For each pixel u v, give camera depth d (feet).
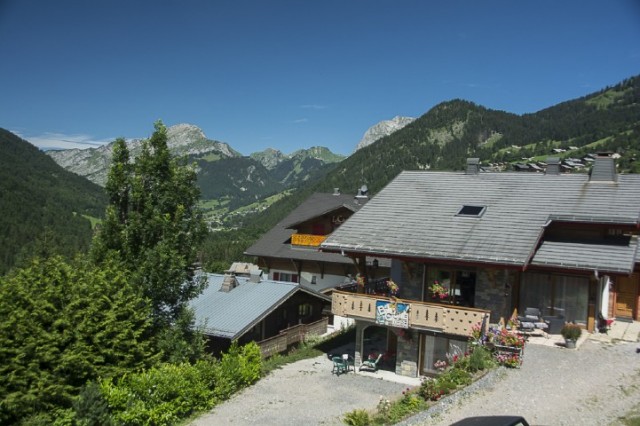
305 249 129.90
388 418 52.19
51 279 61.93
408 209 81.30
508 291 67.62
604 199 71.92
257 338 89.25
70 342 58.49
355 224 79.82
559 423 45.80
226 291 95.55
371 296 72.84
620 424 45.09
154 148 74.59
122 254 71.10
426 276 72.84
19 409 52.49
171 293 71.67
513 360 58.75
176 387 61.46
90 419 53.47
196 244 74.90
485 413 48.73
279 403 65.10
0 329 53.72
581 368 58.29
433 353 72.95
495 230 69.36
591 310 69.87
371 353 84.17
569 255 67.82
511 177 85.15
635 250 67.26
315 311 106.83
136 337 64.28
